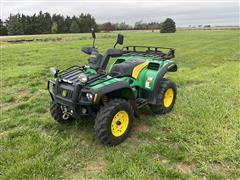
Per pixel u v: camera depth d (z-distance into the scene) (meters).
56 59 14.52
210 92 7.06
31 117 5.57
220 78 8.85
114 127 4.28
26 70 10.82
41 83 8.65
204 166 3.67
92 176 3.55
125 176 3.48
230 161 3.84
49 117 5.52
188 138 4.41
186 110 5.66
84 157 3.97
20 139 4.47
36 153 3.97
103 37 41.41
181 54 16.72
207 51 18.44
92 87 4.05
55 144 4.23
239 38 33.72
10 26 77.75
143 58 5.68
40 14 85.62
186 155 3.92
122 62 5.30
